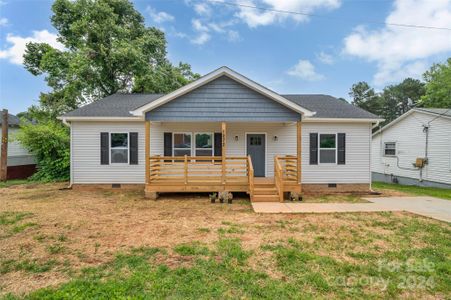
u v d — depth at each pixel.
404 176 15.19
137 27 18.61
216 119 8.95
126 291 3.01
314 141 10.74
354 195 9.95
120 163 10.65
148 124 8.89
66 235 4.98
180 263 3.78
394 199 9.09
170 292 3.00
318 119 10.36
